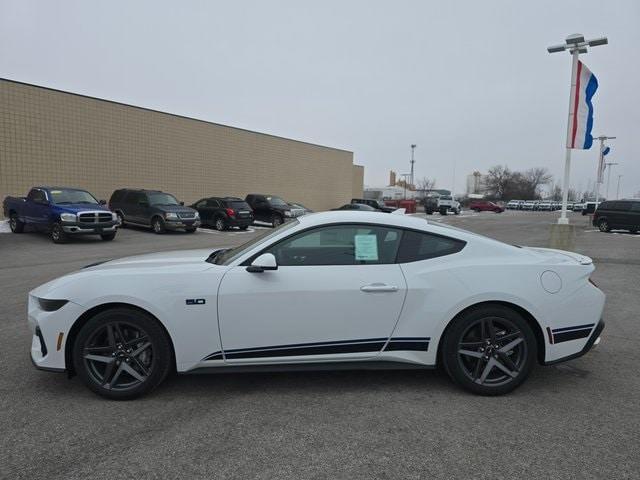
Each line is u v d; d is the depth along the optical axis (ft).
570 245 31.07
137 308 12.00
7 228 58.75
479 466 9.19
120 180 75.31
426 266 12.46
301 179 117.19
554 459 9.45
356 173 154.51
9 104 60.90
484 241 13.03
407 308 12.18
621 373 14.14
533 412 11.50
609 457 9.52
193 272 12.16
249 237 61.77
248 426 10.75
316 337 12.11
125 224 70.95
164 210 62.18
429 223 13.43
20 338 16.99
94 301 11.84
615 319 20.52
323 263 12.41
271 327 12.02
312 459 9.41
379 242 12.64
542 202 260.42
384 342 12.24
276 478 8.77
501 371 12.44
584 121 31.12
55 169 66.33
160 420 11.02
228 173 95.40
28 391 12.57
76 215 48.75
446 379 13.55
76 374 12.46
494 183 344.49
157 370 12.04
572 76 30.78
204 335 11.97
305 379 13.52
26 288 26.16
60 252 42.80
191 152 87.20
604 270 34.30
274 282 12.00
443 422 10.96
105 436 10.27
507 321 12.28
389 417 11.19
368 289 12.06
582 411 11.57
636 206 74.64
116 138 74.33
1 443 9.96
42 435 10.30
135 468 9.07
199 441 10.08
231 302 11.91
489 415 11.32
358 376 13.76
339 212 13.37
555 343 12.44
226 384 13.15
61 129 66.85
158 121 80.84
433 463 9.29
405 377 13.67
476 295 12.12
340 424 10.85
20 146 62.23
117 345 12.05
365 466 9.17
